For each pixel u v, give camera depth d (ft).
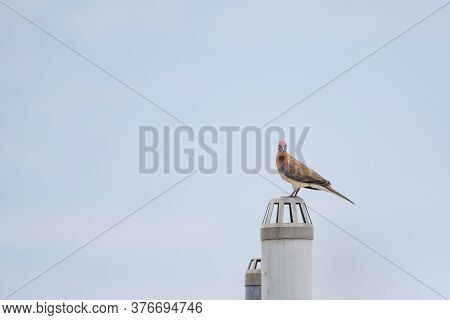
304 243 95.14
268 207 97.04
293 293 94.48
